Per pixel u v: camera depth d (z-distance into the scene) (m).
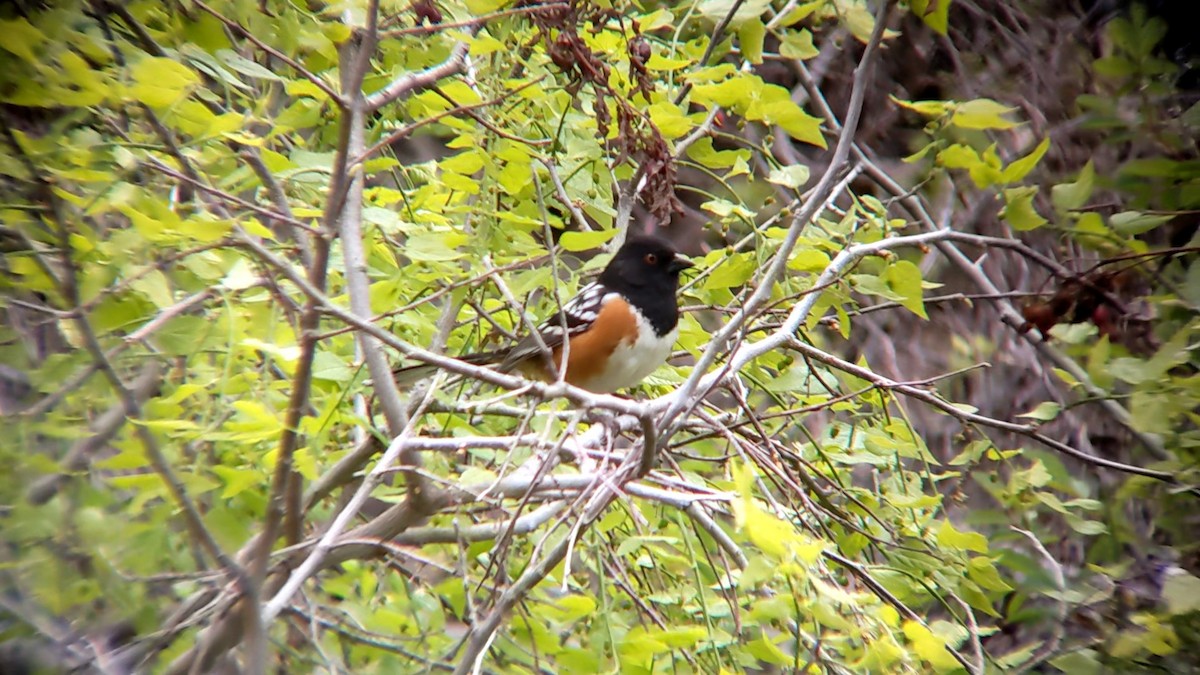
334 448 7.48
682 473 6.92
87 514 5.78
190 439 6.12
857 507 7.88
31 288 6.06
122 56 5.89
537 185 6.52
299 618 7.44
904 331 12.80
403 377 7.59
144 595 6.18
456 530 6.20
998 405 12.23
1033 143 11.84
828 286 6.94
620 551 6.48
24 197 6.11
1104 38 12.00
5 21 5.23
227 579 5.76
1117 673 7.87
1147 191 8.31
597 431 7.12
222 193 5.46
